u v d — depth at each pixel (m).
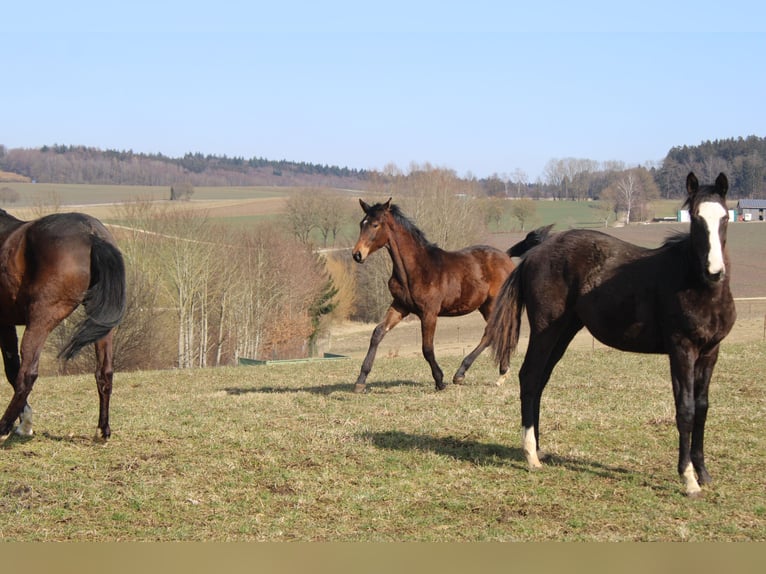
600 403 10.58
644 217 62.78
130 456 7.80
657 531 5.70
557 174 99.00
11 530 5.72
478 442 8.41
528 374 7.57
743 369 13.73
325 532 5.72
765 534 5.62
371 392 12.22
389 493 6.61
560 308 7.43
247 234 45.56
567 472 7.23
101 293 7.74
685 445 6.54
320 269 47.06
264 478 7.07
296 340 43.38
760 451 7.87
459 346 31.36
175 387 13.79
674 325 6.55
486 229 60.22
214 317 40.09
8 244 7.84
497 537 5.57
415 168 54.59
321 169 141.50
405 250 11.95
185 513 6.16
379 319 52.84
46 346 26.28
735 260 50.78
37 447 8.16
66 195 82.00
